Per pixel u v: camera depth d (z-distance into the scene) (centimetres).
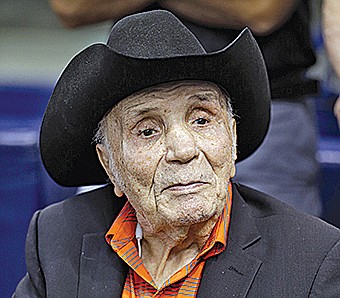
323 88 996
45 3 2391
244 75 446
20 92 1059
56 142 480
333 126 992
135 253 468
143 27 438
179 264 463
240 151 514
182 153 420
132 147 435
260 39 644
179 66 419
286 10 632
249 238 459
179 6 641
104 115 452
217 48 642
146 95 428
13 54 1992
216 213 436
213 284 448
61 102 460
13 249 867
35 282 492
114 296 467
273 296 436
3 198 860
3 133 879
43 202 869
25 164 856
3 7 2400
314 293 431
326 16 658
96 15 714
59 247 491
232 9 627
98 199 511
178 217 424
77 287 474
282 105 671
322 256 439
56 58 1972
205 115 436
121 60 419
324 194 901
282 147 673
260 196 488
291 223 461
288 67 657
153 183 431
